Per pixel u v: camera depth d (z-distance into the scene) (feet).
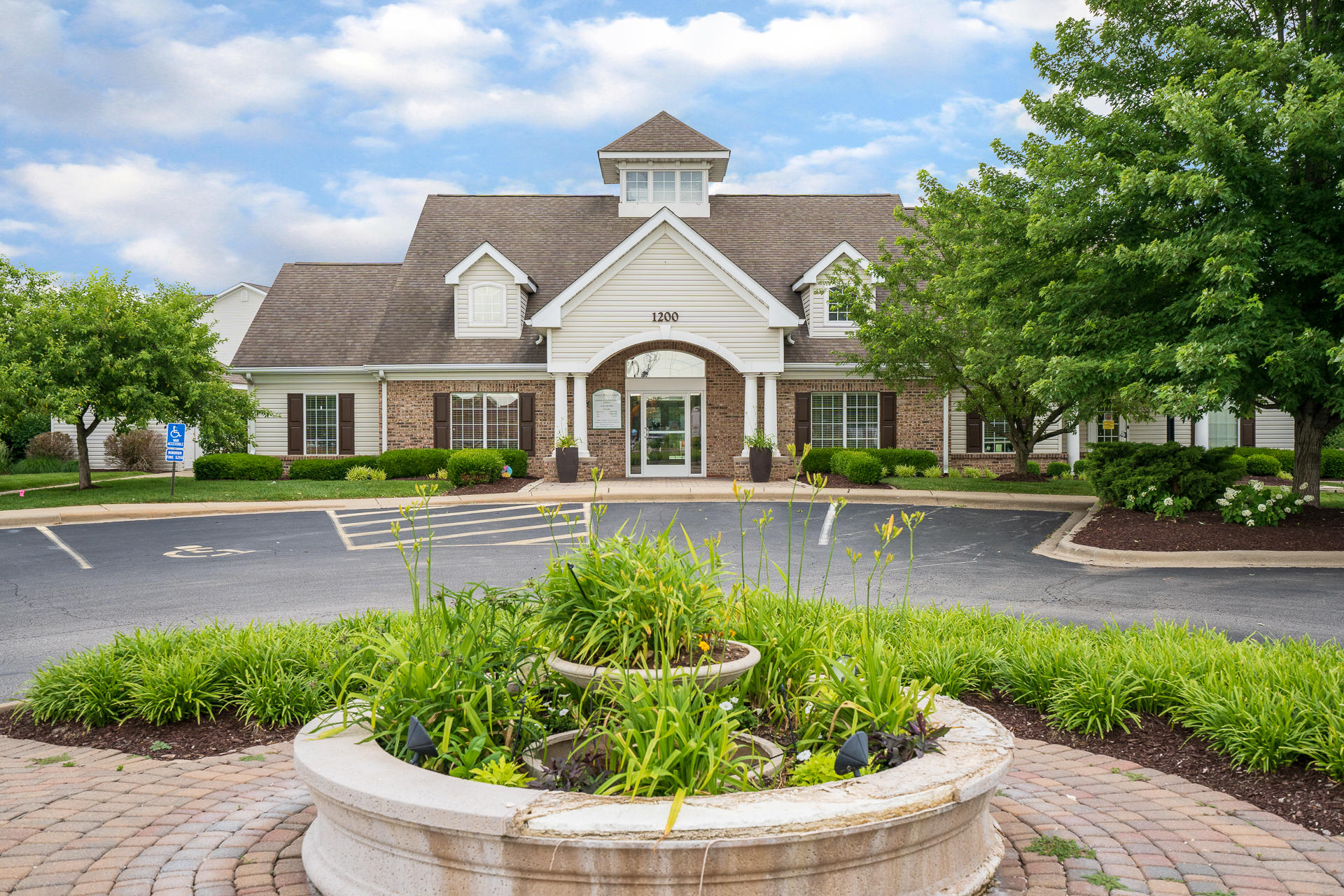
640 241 76.79
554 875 9.12
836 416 84.43
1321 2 46.52
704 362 82.48
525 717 13.10
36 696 18.76
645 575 14.33
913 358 71.41
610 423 82.43
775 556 41.83
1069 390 44.32
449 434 83.56
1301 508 46.29
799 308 87.35
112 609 30.35
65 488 71.87
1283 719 15.15
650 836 8.86
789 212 96.58
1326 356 38.93
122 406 65.67
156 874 11.46
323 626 23.06
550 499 64.69
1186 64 47.21
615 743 11.36
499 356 82.89
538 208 97.66
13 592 33.73
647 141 94.32
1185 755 16.06
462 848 9.36
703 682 13.15
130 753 16.60
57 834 12.75
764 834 8.94
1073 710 17.69
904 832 9.64
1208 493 47.65
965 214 66.80
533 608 14.73
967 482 73.15
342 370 83.76
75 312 64.85
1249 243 37.83
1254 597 32.35
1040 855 12.09
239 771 15.58
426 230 95.30
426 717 12.17
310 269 96.73
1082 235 46.01
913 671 19.02
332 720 13.11
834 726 12.46
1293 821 13.32
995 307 52.21
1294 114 37.99
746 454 75.82
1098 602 31.63
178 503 61.31
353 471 77.87
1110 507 52.54
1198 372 39.63
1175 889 11.07
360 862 10.24
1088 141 48.24
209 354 74.54
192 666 18.33
